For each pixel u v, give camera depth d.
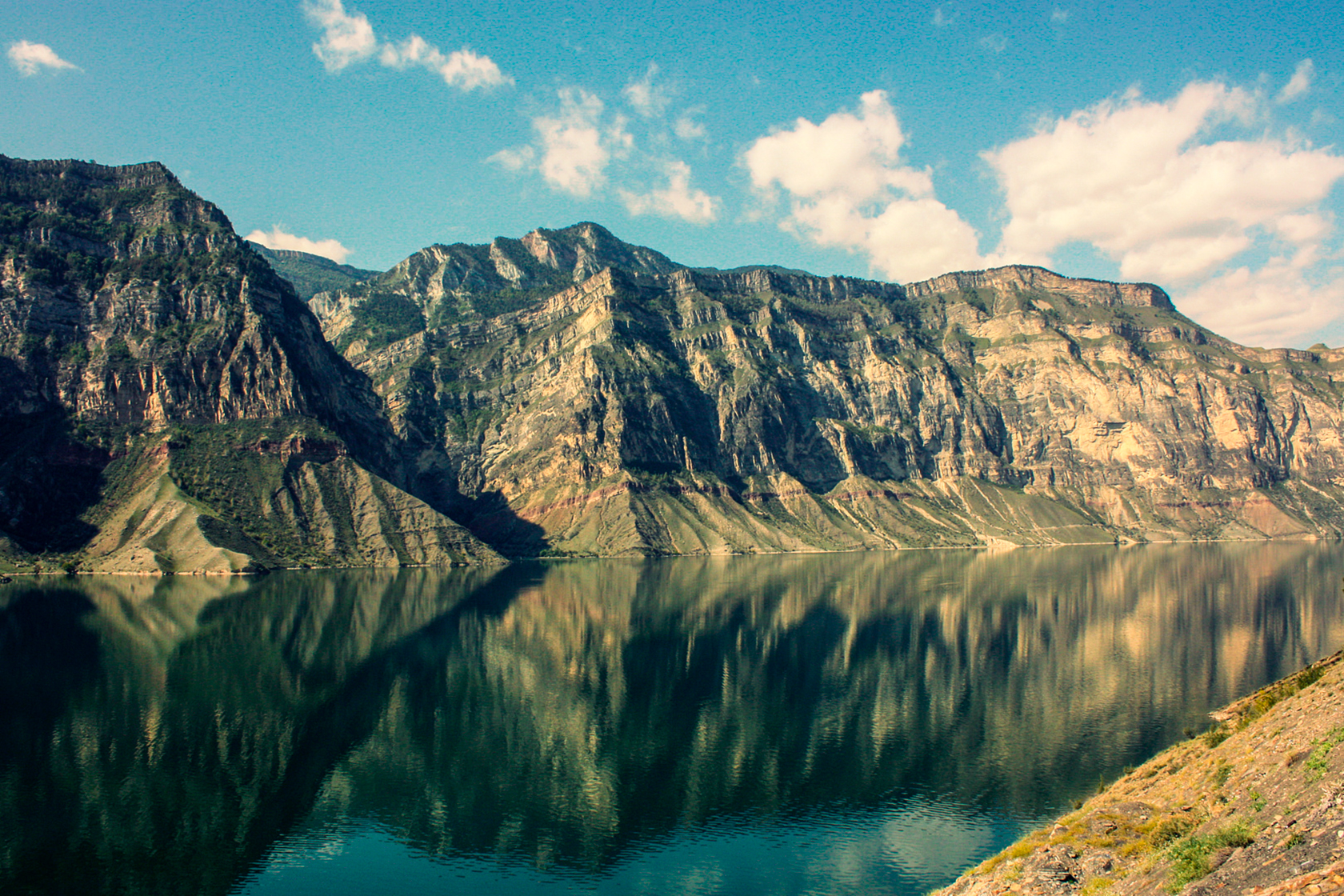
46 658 178.12
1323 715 64.31
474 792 111.25
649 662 184.88
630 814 104.19
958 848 94.12
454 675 172.25
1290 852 39.50
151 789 111.00
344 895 84.62
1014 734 131.50
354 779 115.50
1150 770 86.56
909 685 164.00
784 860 91.94
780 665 182.38
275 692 156.75
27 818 101.56
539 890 85.88
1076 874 60.34
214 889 85.81
